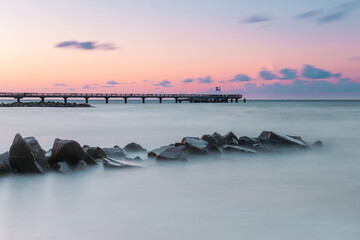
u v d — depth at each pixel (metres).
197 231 5.45
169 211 6.40
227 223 5.78
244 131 24.25
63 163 9.55
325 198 7.31
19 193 7.66
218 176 9.50
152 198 7.32
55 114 48.03
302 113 48.03
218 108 71.50
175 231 5.44
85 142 18.50
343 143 16.97
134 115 44.88
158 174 9.63
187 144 12.25
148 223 5.78
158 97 115.00
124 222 5.85
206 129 25.67
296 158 12.42
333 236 5.25
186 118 38.41
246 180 9.05
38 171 9.01
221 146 13.62
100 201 7.08
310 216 6.13
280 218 6.02
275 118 37.47
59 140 10.10
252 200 7.14
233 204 6.85
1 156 9.09
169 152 11.26
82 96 99.50
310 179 9.19
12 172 8.92
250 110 60.44
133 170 9.98
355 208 6.61
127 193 7.71
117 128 26.53
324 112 50.84
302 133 22.22
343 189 8.10
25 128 26.55
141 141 18.86
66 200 7.16
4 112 54.59
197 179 9.13
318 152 13.88
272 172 10.10
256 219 5.98
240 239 5.14
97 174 9.48
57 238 5.20
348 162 11.76
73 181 8.73
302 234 5.32
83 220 5.93
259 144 13.42
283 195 7.54
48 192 7.76
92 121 34.00
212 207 6.65
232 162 11.52
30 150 9.09
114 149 12.25
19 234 5.35
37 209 6.55
